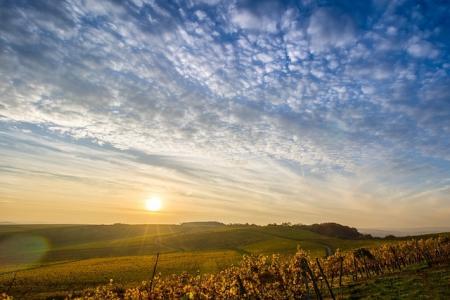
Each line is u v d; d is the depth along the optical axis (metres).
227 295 23.94
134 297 22.17
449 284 25.52
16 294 44.78
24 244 134.75
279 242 116.38
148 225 199.75
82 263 82.50
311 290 31.70
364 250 43.19
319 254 81.50
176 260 82.44
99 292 24.80
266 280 26.47
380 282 31.16
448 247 46.62
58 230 168.88
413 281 28.91
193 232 160.38
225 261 76.50
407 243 48.47
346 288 30.91
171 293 22.86
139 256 94.62
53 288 49.38
